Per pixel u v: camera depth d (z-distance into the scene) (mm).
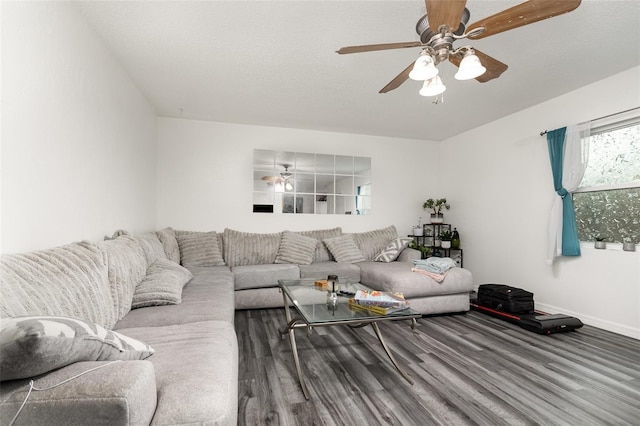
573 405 1656
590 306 2984
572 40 2273
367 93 3270
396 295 2266
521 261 3717
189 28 2133
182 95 3316
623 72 2762
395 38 2256
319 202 4633
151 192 3654
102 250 1627
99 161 2174
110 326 1473
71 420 710
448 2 1327
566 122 3240
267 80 2957
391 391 1775
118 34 2178
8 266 1098
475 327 2922
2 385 731
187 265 3490
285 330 2609
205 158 4168
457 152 4840
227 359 1211
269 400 1676
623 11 1938
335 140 4746
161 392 929
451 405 1643
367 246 4465
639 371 2039
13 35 1315
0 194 1239
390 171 5004
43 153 1528
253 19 2041
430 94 1920
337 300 2266
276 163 4441
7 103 1277
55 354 734
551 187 3381
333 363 2127
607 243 2947
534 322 2783
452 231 4871
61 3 1695
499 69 1894
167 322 1666
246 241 3914
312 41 2301
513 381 1898
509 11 1383
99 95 2186
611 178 2918
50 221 1583
